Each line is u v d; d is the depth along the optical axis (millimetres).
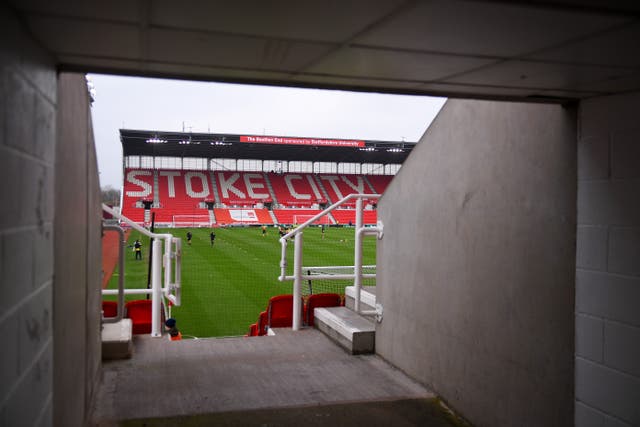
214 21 1489
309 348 5180
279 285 15258
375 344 4996
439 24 1507
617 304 2365
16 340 1417
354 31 1566
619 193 2344
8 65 1321
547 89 2328
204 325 10367
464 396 3520
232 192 53031
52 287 1925
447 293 3744
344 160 59375
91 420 3307
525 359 2941
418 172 4160
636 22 1473
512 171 3037
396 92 2436
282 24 1518
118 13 1426
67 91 2363
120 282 3744
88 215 3146
